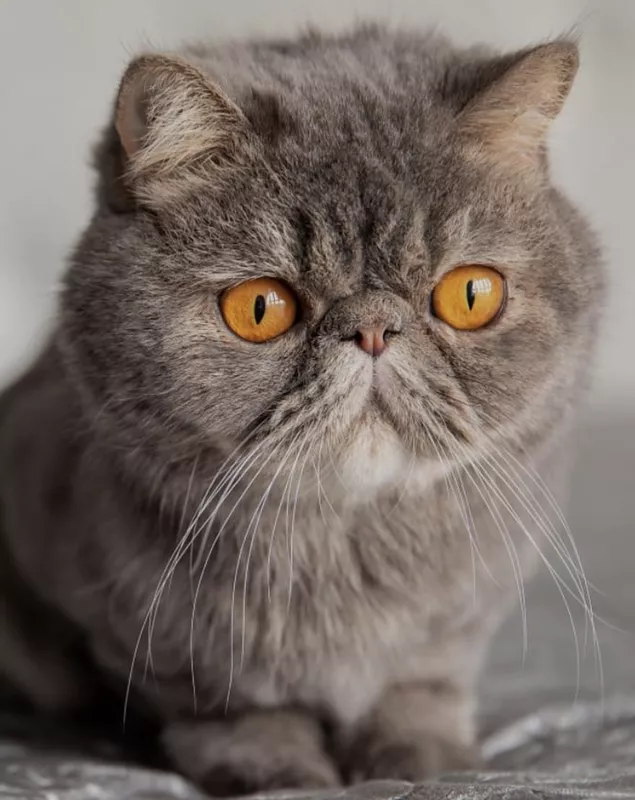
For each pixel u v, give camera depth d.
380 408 0.41
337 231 0.40
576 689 0.48
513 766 0.43
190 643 0.44
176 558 0.43
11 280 0.85
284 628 0.44
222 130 0.41
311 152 0.41
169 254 0.42
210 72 0.43
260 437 0.41
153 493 0.43
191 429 0.42
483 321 0.42
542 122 0.43
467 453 0.42
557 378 0.43
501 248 0.42
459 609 0.45
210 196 0.42
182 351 0.41
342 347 0.40
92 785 0.41
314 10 0.74
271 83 0.43
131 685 0.46
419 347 0.41
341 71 0.45
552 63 0.42
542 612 0.56
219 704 0.45
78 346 0.43
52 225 0.85
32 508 0.48
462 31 0.75
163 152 0.42
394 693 0.46
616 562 0.60
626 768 0.40
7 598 0.50
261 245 0.41
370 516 0.43
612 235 0.84
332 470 0.42
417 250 0.41
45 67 0.83
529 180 0.43
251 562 0.43
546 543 0.49
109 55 0.83
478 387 0.42
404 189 0.41
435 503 0.43
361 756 0.45
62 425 0.47
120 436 0.43
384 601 0.44
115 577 0.44
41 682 0.50
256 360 0.41
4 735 0.47
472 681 0.47
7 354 0.81
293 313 0.41
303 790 0.41
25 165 0.84
